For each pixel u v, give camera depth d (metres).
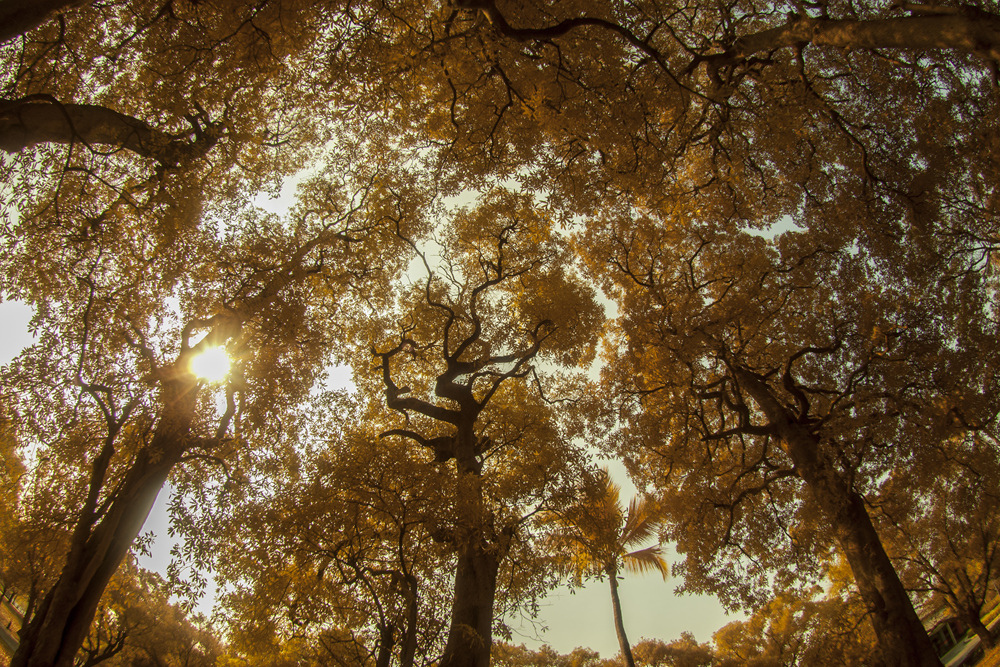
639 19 9.07
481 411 12.27
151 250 9.27
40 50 8.13
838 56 10.54
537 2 8.50
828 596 16.55
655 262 13.84
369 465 8.66
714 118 11.49
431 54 8.95
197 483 9.12
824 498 10.16
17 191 7.59
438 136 11.07
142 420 8.59
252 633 8.79
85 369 8.61
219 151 9.91
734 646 20.42
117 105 9.12
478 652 7.64
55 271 8.75
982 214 10.35
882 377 10.87
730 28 9.52
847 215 11.35
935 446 10.50
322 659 8.58
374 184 11.57
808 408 11.57
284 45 8.89
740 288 12.52
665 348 12.37
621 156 10.30
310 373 9.78
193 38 8.20
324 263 10.99
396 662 7.47
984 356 10.17
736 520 13.23
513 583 9.67
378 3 8.30
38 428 8.45
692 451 13.94
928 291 10.99
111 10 8.58
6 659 14.77
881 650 8.86
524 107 9.90
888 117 10.79
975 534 14.16
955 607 14.13
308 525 8.09
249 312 9.02
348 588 8.53
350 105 9.56
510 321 12.49
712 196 12.59
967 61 9.31
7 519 9.30
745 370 12.93
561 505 10.07
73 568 7.38
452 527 8.27
